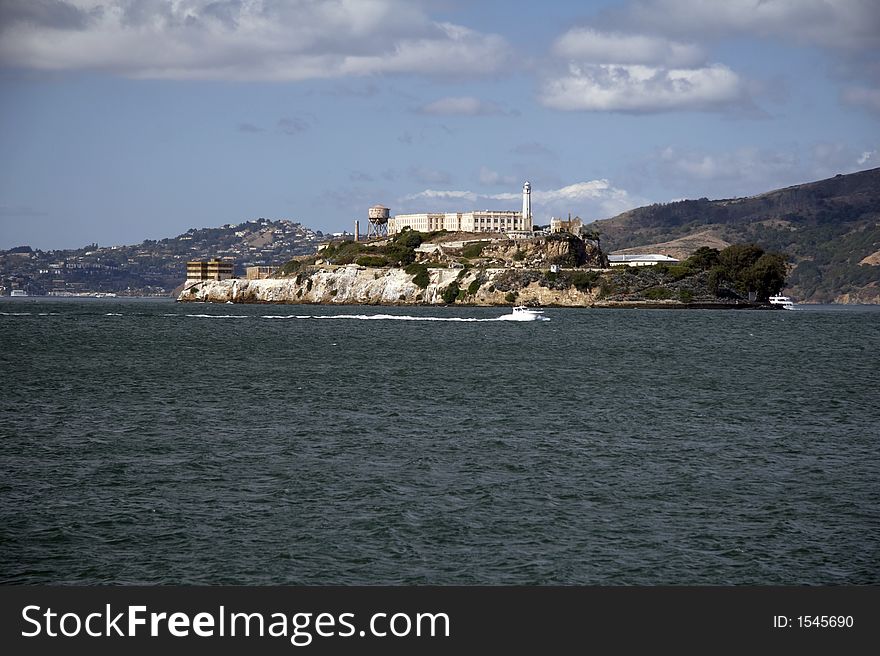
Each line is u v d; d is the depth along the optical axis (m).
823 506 95.50
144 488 99.62
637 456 117.25
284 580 76.06
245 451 118.00
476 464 111.69
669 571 78.19
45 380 192.62
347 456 115.56
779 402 166.38
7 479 102.69
